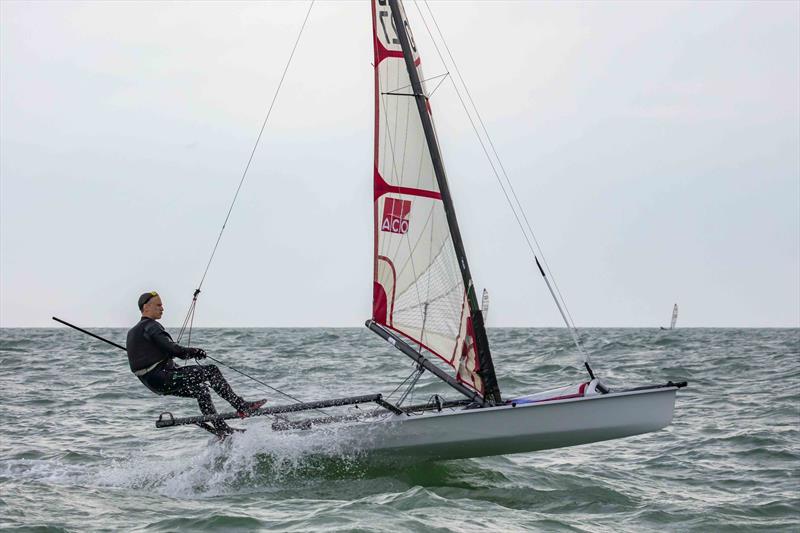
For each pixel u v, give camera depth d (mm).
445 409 20719
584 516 16391
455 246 20109
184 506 16688
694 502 17484
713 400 33250
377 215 20172
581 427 19156
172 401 34062
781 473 20031
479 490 18391
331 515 15352
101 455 22438
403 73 20078
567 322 20531
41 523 14875
